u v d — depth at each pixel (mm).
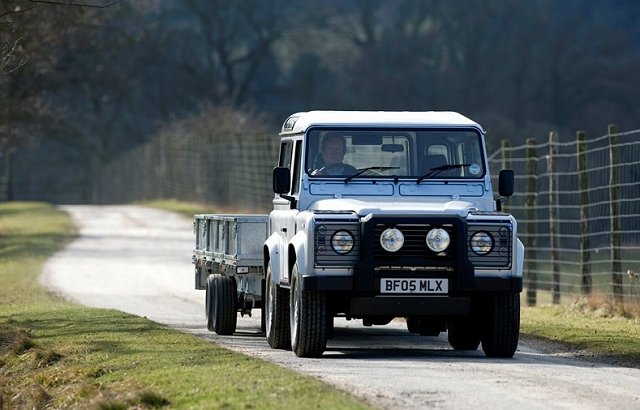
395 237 49781
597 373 46688
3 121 145125
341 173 54375
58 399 46312
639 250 81500
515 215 105375
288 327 55375
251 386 40531
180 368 46219
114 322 65750
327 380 43438
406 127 54844
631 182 79938
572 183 125312
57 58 163000
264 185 190000
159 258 133625
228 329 64688
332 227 50156
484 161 54812
